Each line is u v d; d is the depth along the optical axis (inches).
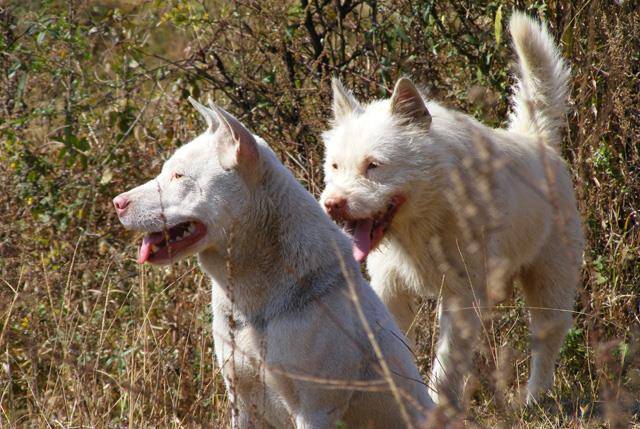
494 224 400.8
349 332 296.8
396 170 401.7
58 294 436.8
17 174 494.9
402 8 534.0
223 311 307.6
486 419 341.7
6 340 397.4
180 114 526.9
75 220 489.7
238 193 301.9
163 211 305.0
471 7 530.0
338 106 435.5
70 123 506.9
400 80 410.9
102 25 541.0
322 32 558.9
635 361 309.3
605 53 485.4
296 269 297.3
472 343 378.3
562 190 446.3
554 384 434.6
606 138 486.0
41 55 523.5
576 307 462.6
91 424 349.4
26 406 397.7
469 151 407.8
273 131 519.8
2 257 453.1
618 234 461.4
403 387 311.6
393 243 415.8
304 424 294.8
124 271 461.7
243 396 309.6
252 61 539.2
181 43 620.1
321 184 496.4
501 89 507.5
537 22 490.6
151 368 372.8
